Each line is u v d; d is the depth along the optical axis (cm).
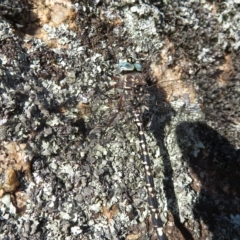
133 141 15
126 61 15
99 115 15
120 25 16
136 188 14
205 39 16
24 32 15
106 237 13
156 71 16
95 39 15
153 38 16
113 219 13
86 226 13
